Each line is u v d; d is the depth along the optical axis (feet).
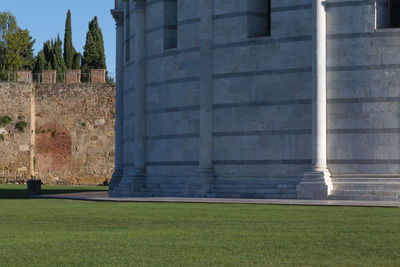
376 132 121.60
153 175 147.02
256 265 45.42
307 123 126.21
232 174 133.08
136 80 150.00
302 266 44.98
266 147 129.90
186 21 140.05
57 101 289.53
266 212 90.38
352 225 71.87
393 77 120.98
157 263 46.44
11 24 368.68
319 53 123.24
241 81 132.46
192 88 139.03
